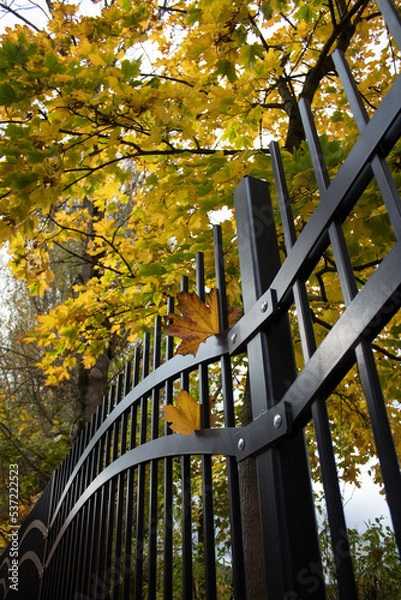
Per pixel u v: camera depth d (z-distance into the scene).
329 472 0.65
